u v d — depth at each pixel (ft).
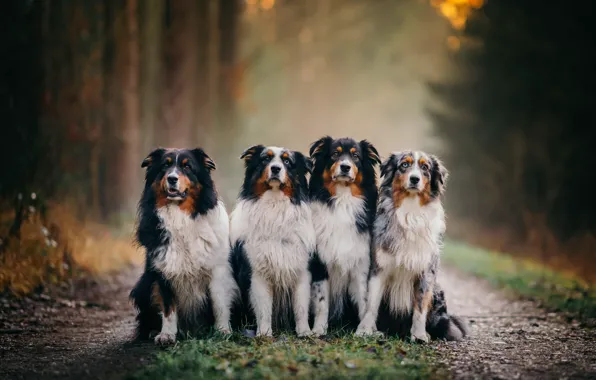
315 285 24.99
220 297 24.21
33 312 29.55
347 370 19.04
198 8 83.66
